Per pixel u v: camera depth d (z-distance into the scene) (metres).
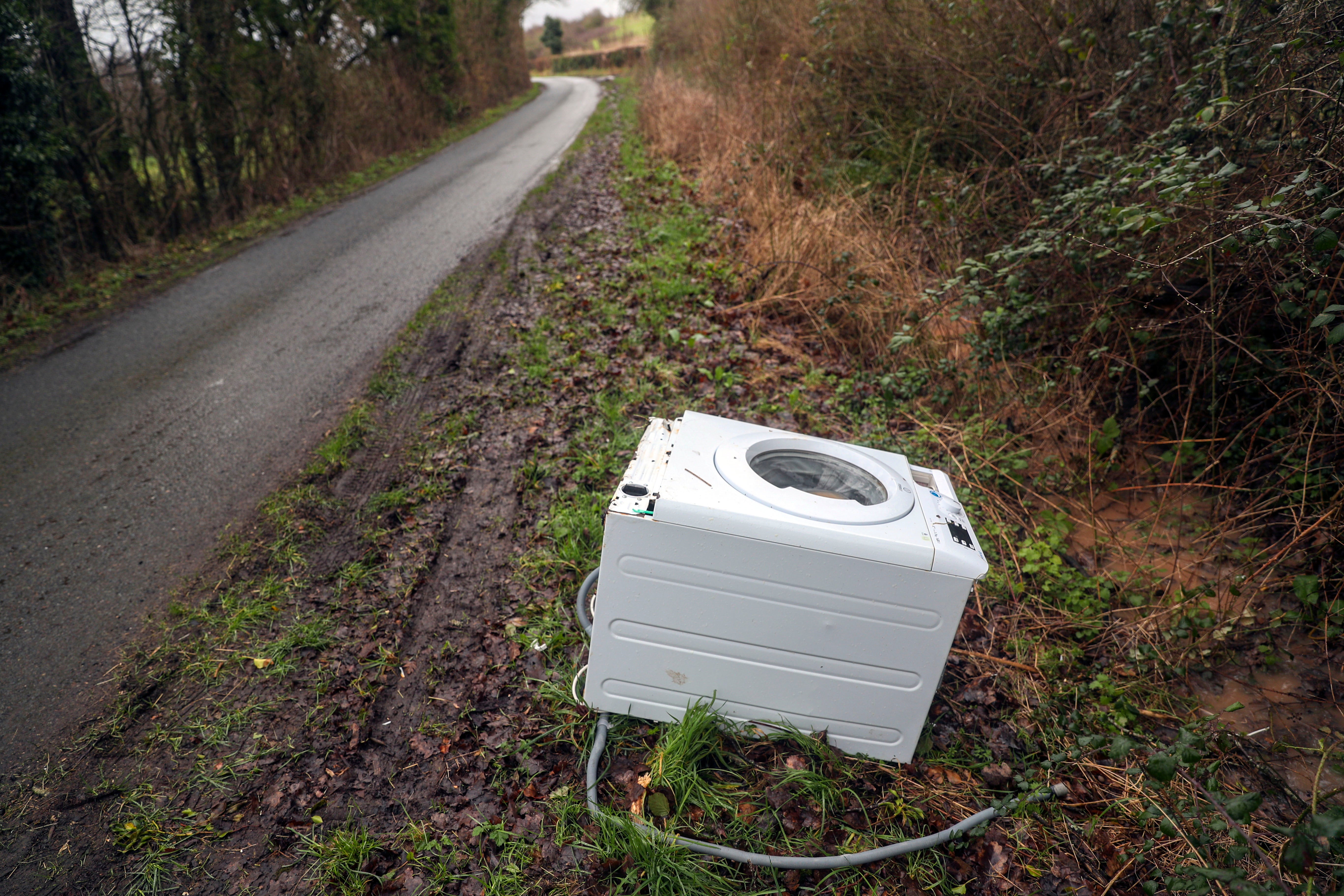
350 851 2.06
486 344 5.58
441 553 3.40
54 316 6.73
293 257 8.34
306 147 12.27
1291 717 2.67
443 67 20.23
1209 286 3.37
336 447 4.19
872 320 5.12
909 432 4.40
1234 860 1.84
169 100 9.27
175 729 2.52
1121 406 4.15
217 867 2.07
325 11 13.26
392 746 2.45
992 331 4.26
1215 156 3.31
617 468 3.92
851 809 2.27
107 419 4.75
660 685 2.37
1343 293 2.96
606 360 5.16
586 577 3.11
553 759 2.40
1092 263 3.83
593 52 46.09
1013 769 2.46
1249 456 3.40
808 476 2.47
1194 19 3.96
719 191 8.72
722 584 2.13
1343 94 3.00
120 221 8.59
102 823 2.19
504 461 4.10
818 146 7.83
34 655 2.85
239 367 5.46
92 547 3.50
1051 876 2.12
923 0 6.67
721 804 2.23
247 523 3.64
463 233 8.91
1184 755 1.89
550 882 2.03
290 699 2.63
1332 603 2.83
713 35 13.30
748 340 5.52
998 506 3.73
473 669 2.76
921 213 6.01
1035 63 5.57
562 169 12.20
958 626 2.31
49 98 7.18
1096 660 2.94
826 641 2.19
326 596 3.14
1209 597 3.12
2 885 2.01
